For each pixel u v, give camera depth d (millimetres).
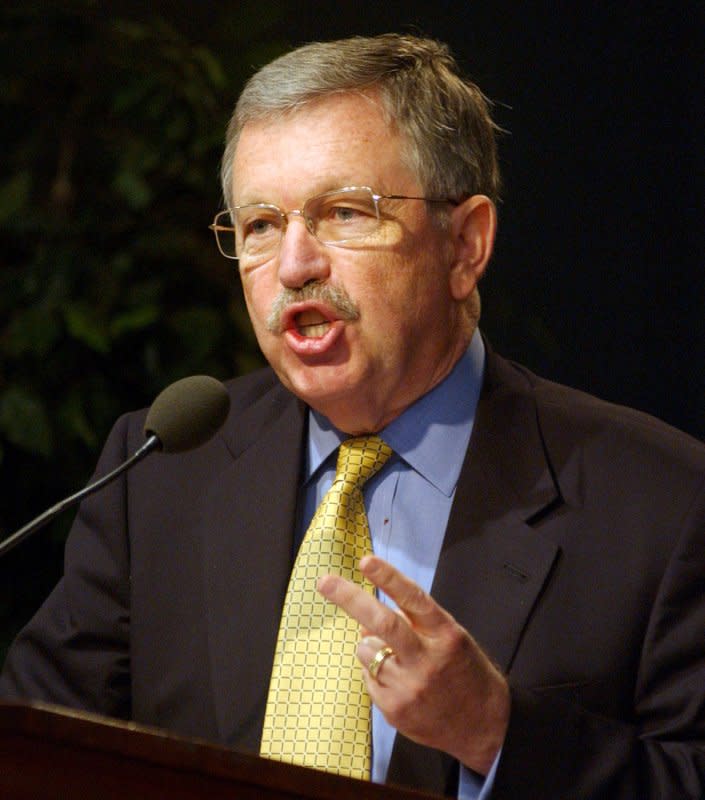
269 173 6984
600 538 6871
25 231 11977
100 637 7645
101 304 11711
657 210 13281
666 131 13305
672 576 6699
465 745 5957
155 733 4359
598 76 13570
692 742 6500
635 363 13203
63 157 12250
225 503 7492
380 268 6926
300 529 7387
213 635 7137
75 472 11797
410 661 5570
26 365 11648
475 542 6926
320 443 7496
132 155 12070
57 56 12242
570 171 13508
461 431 7336
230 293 12156
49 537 11836
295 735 6633
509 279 13430
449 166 7223
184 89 12117
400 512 7191
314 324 6949
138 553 7598
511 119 13625
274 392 7977
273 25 13758
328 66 7074
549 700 6188
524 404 7422
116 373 11805
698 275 12992
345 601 5516
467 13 13898
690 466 7035
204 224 12305
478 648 5773
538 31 13742
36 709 4199
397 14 14016
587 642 6660
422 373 7238
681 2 13305
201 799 4461
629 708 6676
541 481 7070
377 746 6648
